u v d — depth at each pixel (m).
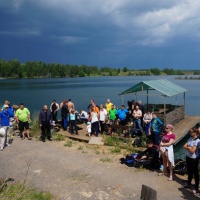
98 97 56.81
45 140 15.52
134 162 11.09
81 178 9.88
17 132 17.36
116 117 18.00
